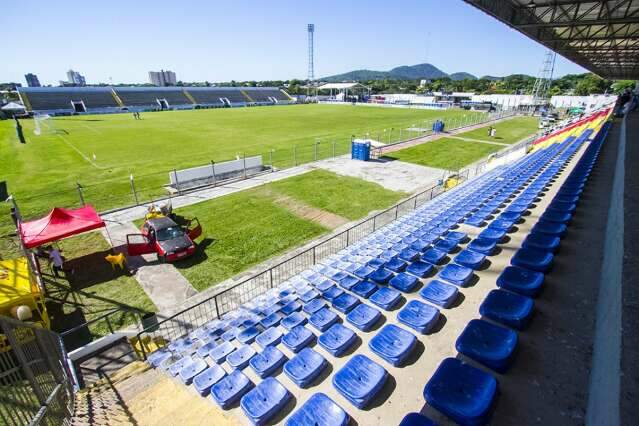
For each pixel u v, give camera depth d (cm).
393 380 439
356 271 854
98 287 1155
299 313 699
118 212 1777
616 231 510
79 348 876
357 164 2766
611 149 1777
